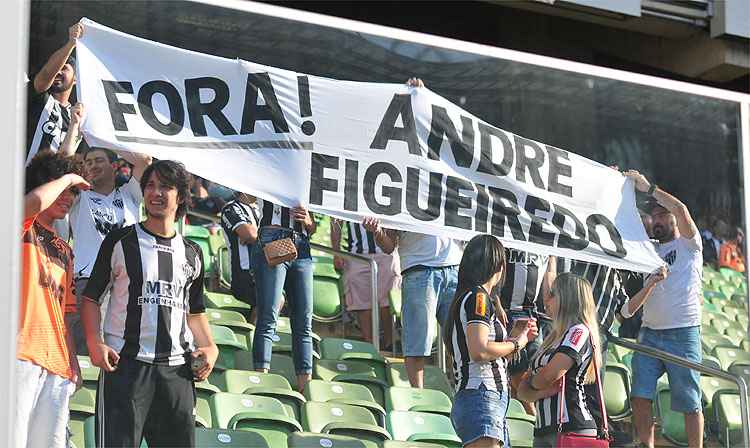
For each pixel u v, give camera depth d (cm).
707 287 1305
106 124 1090
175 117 1122
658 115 1321
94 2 1107
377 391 1189
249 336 1169
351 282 1223
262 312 1166
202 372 1037
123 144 1095
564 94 1282
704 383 1284
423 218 1206
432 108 1223
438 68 1234
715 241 1321
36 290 973
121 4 1118
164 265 1041
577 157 1275
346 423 1109
